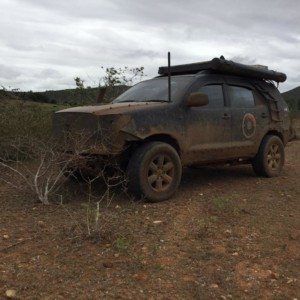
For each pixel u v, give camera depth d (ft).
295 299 13.17
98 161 21.11
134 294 12.79
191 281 13.75
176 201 21.75
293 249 16.61
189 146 22.88
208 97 24.29
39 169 20.70
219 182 26.48
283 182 27.14
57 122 22.15
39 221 17.94
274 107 28.35
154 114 21.22
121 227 17.49
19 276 13.34
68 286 12.96
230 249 16.24
